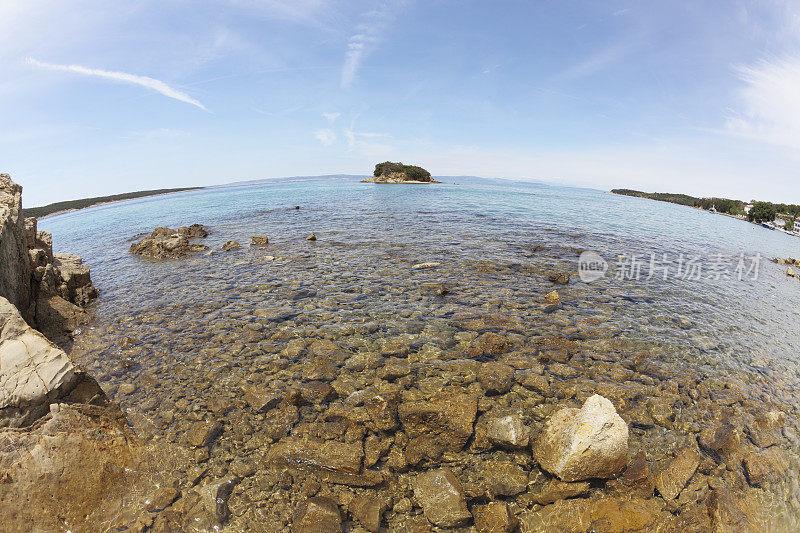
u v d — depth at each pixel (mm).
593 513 6434
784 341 14016
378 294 16844
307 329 13391
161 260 26109
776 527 6379
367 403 9180
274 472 7277
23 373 6859
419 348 11984
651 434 8430
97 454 7160
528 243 29219
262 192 108562
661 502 6727
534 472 7320
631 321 14695
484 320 14117
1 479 6141
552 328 13641
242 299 16703
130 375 10727
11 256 12242
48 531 6066
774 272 28031
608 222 47250
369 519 6238
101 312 15844
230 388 9992
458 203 62969
